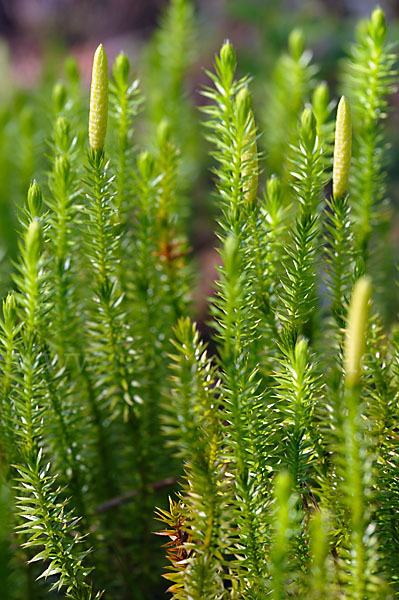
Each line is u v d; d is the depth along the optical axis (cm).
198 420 42
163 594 48
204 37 140
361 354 38
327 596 39
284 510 37
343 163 43
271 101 63
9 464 43
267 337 44
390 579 41
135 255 49
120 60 47
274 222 44
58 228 45
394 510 41
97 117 42
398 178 78
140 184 48
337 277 44
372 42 47
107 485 49
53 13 191
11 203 60
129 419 48
